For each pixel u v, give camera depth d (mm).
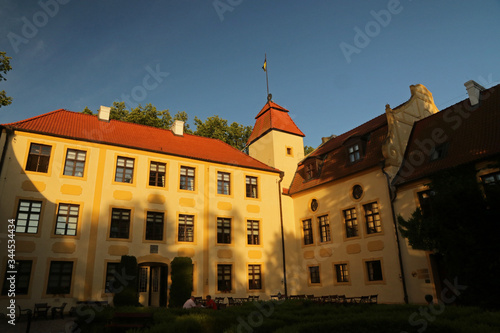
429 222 14086
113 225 20125
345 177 22812
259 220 25562
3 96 20406
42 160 19219
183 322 9102
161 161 22734
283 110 33344
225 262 23062
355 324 8898
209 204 23672
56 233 18484
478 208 12586
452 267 13062
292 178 29781
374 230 20406
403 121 22156
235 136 42438
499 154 14945
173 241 21547
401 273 18203
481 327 7281
